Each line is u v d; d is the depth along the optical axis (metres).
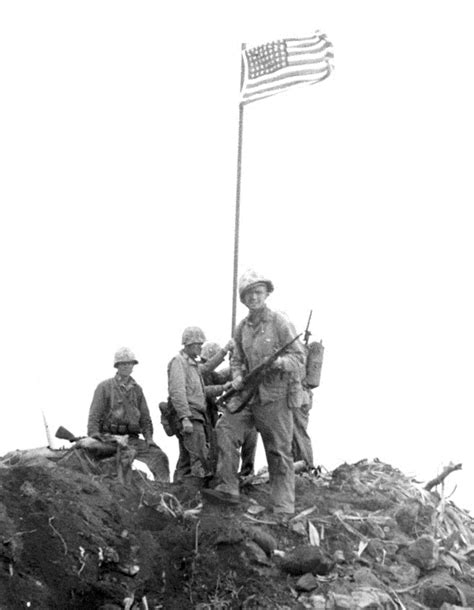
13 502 10.47
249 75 16.45
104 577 10.17
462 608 10.73
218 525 10.98
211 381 12.90
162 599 10.23
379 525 11.79
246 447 12.62
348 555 11.12
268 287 11.51
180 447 12.63
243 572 10.53
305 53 16.23
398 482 12.88
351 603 10.35
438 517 12.27
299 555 10.68
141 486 11.53
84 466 11.74
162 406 12.55
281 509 11.48
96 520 10.63
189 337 12.45
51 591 9.83
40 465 11.20
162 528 10.98
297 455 12.92
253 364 11.40
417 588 10.94
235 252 15.70
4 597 9.52
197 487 11.76
